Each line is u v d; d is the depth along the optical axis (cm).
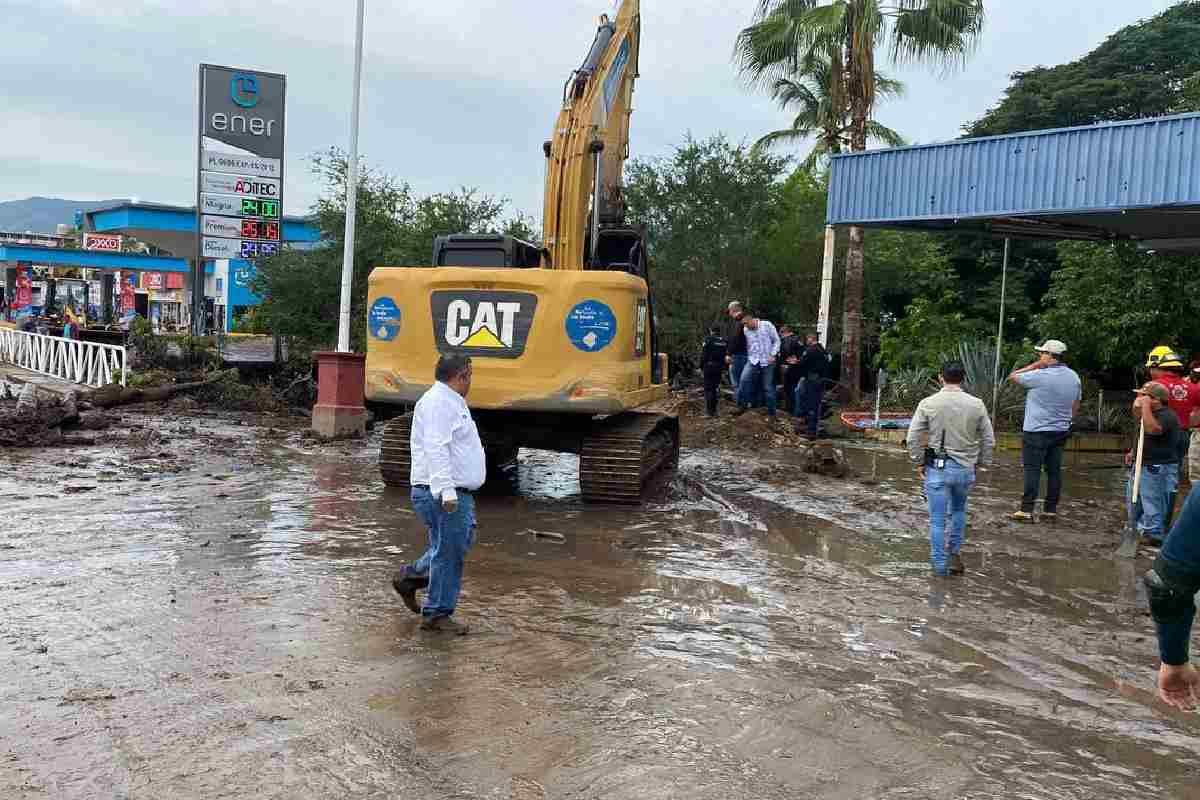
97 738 440
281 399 1942
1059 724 504
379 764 425
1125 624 694
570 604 689
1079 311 1934
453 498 583
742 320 1903
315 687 510
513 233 2308
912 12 2153
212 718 466
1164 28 3058
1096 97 2959
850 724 492
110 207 3800
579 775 421
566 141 1127
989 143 1364
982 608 720
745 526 989
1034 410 1055
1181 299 1859
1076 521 1077
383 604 668
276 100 2222
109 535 834
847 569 827
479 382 1020
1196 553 228
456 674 539
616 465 1059
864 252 2639
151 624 603
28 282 5188
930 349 2366
